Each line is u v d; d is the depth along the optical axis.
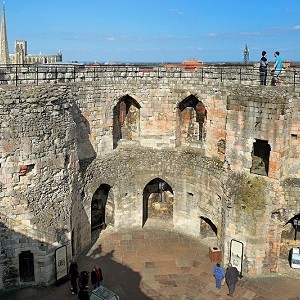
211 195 28.50
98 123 28.73
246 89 25.98
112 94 29.06
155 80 29.77
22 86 22.66
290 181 24.47
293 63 35.16
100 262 26.69
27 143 21.89
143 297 23.19
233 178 25.67
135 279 24.92
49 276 23.72
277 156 23.86
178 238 30.08
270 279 24.95
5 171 21.62
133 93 29.73
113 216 30.94
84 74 27.94
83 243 28.33
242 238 25.09
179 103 29.91
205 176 28.80
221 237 26.95
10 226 22.41
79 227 27.48
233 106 25.09
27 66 27.33
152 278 25.06
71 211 25.27
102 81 28.42
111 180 29.70
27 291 23.28
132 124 31.34
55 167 23.42
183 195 30.50
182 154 30.34
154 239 29.86
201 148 30.28
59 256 23.83
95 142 28.81
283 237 27.28
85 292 21.75
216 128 28.25
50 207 23.52
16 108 21.34
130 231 30.94
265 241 24.88
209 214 28.83
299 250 26.03
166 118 30.36
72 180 24.95
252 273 25.23
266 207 24.41
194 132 30.77
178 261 27.02
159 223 32.16
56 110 23.03
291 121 24.34
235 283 23.25
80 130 27.55
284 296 23.34
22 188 22.28
